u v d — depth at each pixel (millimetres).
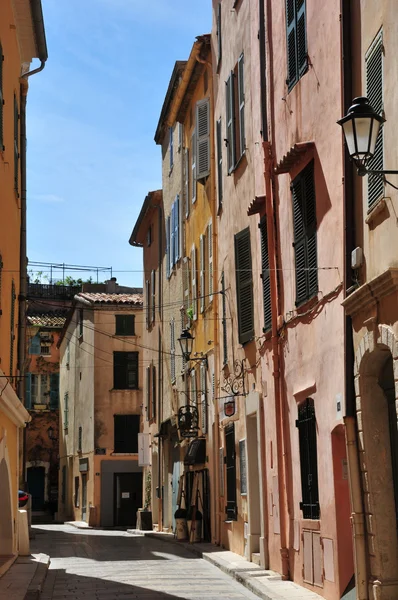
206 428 29188
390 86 12062
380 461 13258
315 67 16141
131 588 18172
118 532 42938
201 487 30062
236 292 23453
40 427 66500
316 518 15906
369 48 13102
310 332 16406
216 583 18906
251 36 22141
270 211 19391
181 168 34594
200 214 30734
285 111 18359
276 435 18766
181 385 34812
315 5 16125
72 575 20875
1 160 18766
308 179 16422
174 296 36656
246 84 23047
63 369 63688
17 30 21891
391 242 12203
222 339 26484
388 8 12203
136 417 52031
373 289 12430
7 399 19109
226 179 25812
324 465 15383
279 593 15867
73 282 75062
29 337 67125
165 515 38344
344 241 14008
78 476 55969
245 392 22781
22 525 24406
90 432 52281
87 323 54000
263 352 20531
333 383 14883
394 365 12000
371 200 12953
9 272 20766
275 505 19203
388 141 12148
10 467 21672
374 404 13430
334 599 14602
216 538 27328
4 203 19422
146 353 45344
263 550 20203
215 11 27891
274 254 19172
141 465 42844
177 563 23625
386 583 12773
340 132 14578
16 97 22281
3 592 16344
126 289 60938
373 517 13047
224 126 26234
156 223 42469
